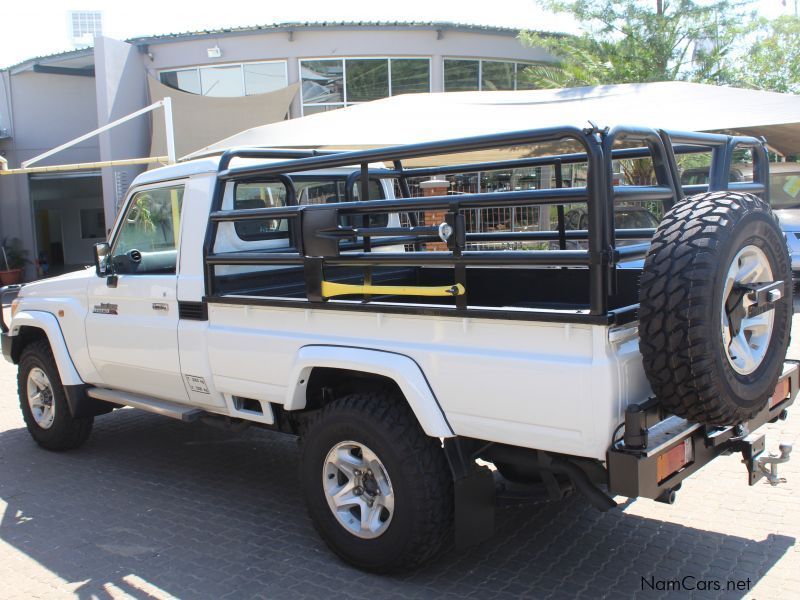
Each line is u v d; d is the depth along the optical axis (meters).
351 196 5.12
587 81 17.11
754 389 2.98
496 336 3.07
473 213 10.12
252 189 4.61
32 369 5.70
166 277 4.45
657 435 2.94
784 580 3.44
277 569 3.75
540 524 4.16
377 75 17.91
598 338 2.80
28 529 4.34
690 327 2.65
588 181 2.83
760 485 4.57
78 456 5.67
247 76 18.06
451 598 3.39
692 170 9.91
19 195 20.25
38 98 19.97
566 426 2.89
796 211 11.91
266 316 3.92
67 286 5.30
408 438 3.38
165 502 4.70
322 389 3.96
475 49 18.08
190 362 4.33
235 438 6.04
